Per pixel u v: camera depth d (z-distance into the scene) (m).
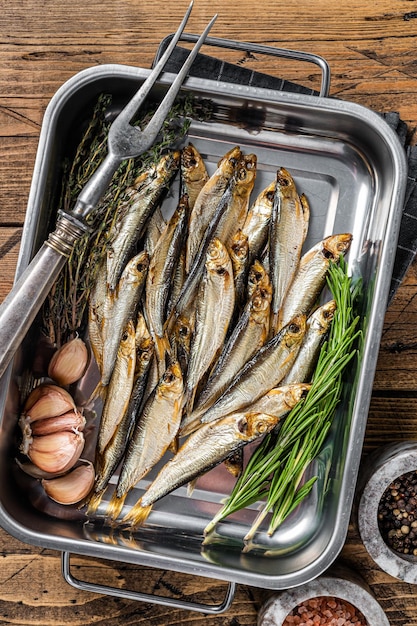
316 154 0.62
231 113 0.60
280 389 0.59
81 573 0.65
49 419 0.59
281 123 0.60
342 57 0.65
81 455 0.61
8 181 0.65
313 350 0.59
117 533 0.62
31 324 0.59
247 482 0.59
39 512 0.61
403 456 0.59
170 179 0.60
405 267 0.62
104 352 0.59
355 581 0.62
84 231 0.54
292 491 0.60
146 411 0.59
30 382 0.61
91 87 0.57
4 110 0.65
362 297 0.61
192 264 0.59
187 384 0.60
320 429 0.60
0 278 0.65
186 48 0.64
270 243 0.59
